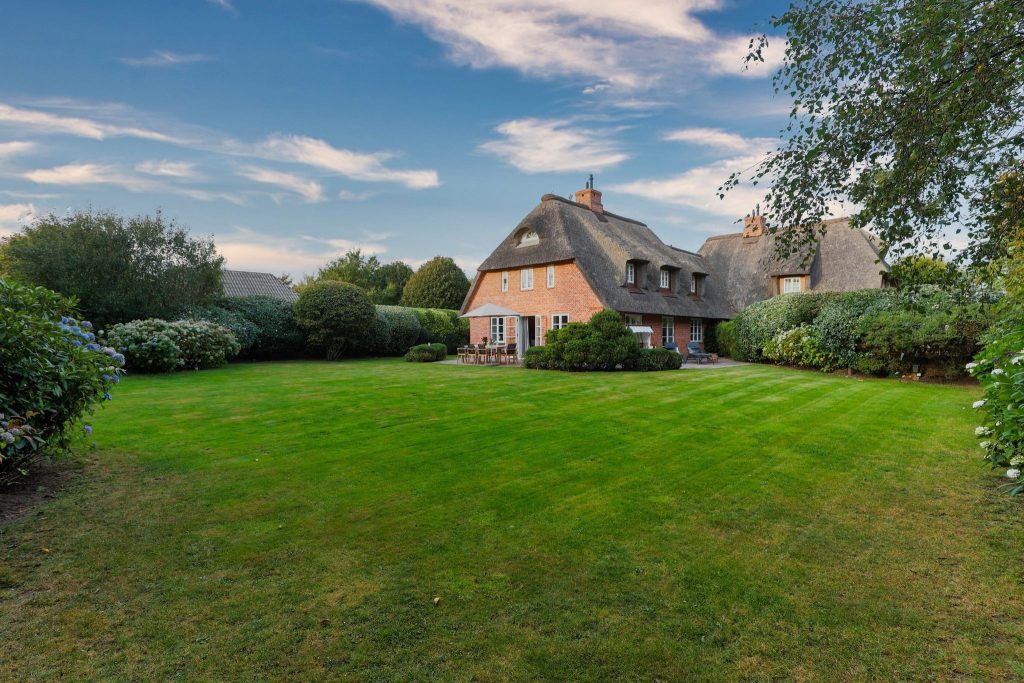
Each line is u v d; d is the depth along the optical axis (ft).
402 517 14.64
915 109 13.01
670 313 83.82
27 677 7.95
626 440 24.00
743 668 8.35
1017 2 11.02
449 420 28.40
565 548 12.71
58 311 19.20
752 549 12.69
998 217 14.06
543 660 8.52
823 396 37.81
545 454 21.52
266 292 120.37
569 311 79.61
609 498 16.28
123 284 60.85
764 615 9.85
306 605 10.11
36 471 18.19
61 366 16.39
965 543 12.98
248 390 39.86
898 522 14.35
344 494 16.46
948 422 28.02
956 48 11.53
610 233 89.76
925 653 8.70
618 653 8.70
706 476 18.61
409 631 9.30
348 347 85.71
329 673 8.16
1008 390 14.05
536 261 82.69
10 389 15.26
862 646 8.91
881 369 53.42
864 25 13.44
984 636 9.16
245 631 9.25
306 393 38.32
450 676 8.11
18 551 12.22
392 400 35.17
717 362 76.02
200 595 10.43
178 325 56.65
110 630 9.23
